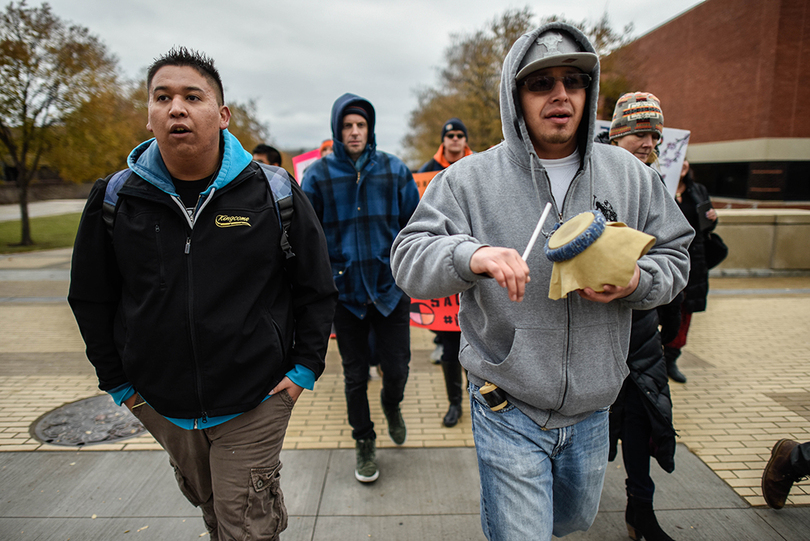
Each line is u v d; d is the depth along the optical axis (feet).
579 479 5.34
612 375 5.00
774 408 11.62
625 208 5.09
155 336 5.17
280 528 5.84
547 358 4.83
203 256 5.21
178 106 4.94
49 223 67.87
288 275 6.07
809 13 56.08
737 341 16.49
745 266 26.76
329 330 6.10
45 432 10.62
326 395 12.66
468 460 9.59
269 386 5.58
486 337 5.04
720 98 65.87
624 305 4.91
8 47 43.34
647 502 6.98
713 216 12.46
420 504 8.28
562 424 5.06
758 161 59.57
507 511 4.86
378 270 9.06
